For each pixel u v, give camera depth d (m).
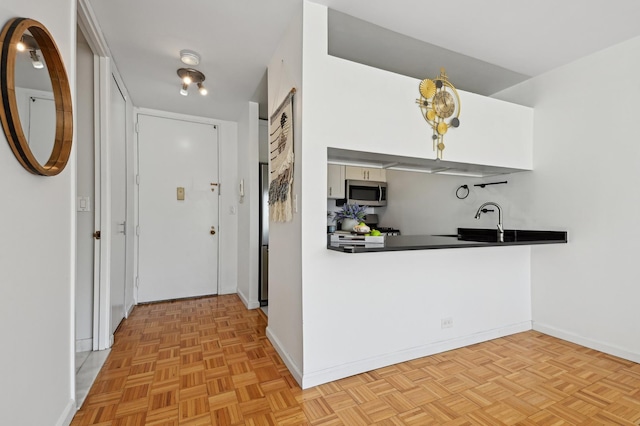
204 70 2.72
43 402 1.25
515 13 1.98
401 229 4.38
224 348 2.36
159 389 1.81
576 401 1.72
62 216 1.44
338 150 1.99
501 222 3.06
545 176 2.72
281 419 1.56
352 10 1.95
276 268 2.38
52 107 1.34
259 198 3.51
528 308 2.83
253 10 1.94
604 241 2.35
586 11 1.95
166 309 3.35
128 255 3.22
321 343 1.90
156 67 2.66
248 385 1.86
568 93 2.58
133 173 3.50
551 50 2.41
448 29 2.16
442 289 2.35
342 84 1.95
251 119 3.40
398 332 2.17
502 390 1.82
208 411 1.61
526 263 2.82
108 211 2.34
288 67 2.08
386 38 2.28
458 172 3.06
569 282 2.56
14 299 1.06
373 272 2.07
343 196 4.29
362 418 1.57
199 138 3.91
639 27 2.10
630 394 1.79
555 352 2.34
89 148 2.32
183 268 3.81
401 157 2.21
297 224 1.92
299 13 1.91
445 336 2.36
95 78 2.29
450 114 2.34
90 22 1.90
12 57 0.99
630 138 2.21
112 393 1.76
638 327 2.17
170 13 1.97
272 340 2.42
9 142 1.01
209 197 3.95
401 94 2.15
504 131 2.64
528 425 1.52
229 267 4.05
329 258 1.93
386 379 1.95
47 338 1.29
